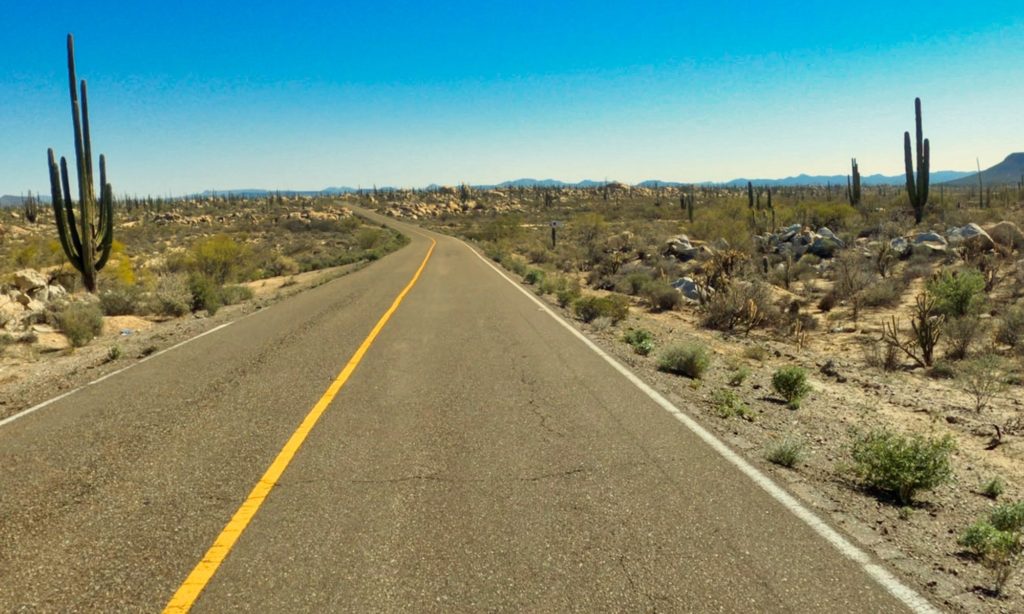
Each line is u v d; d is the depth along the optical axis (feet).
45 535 14.08
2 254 127.13
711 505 15.19
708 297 61.41
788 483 16.70
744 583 11.71
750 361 40.65
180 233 304.30
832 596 11.31
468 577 12.01
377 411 23.84
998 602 11.34
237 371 31.65
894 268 78.38
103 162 72.74
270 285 99.50
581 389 27.02
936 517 15.57
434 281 83.71
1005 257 74.33
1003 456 23.00
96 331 50.03
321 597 11.41
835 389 33.73
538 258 131.95
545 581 11.83
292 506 15.38
